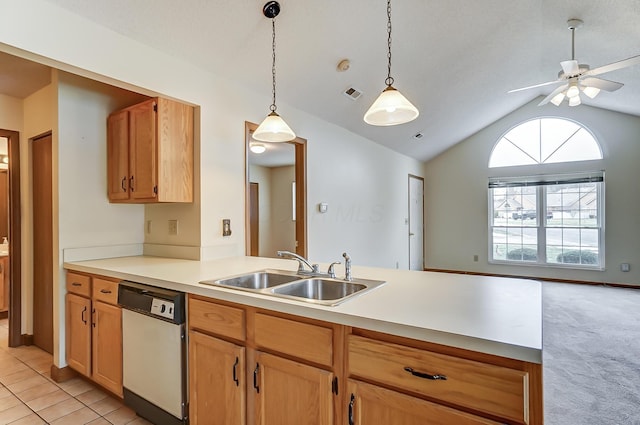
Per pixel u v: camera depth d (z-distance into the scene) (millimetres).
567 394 2291
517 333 994
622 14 2781
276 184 6766
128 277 1993
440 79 3586
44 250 2941
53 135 2488
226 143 2715
